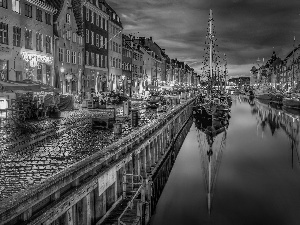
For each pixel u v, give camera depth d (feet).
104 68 209.97
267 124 182.50
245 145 124.57
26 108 85.46
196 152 112.06
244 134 150.00
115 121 84.07
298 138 138.92
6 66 110.73
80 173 33.50
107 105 142.82
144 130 66.03
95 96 149.07
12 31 113.60
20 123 69.31
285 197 67.87
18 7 117.39
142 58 321.93
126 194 49.93
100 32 202.80
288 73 443.32
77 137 61.52
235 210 60.75
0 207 23.08
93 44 192.13
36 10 129.59
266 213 59.52
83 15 177.68
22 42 119.85
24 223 24.44
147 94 238.48
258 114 236.63
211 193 69.97
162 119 90.22
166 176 82.99
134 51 288.30
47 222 26.71
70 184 32.01
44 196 26.96
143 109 134.21
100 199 38.55
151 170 67.31
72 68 163.02
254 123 188.24
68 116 96.43
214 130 153.07
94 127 72.79
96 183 37.06
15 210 23.56
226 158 102.99
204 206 62.39
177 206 62.18
